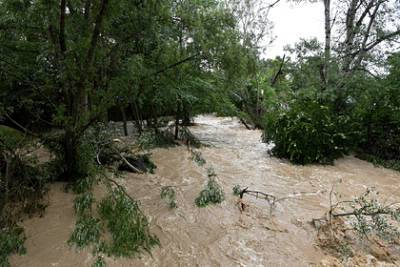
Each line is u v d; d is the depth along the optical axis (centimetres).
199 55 511
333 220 394
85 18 388
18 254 304
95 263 290
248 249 336
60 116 394
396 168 684
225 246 339
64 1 355
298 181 565
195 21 493
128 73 437
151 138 763
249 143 904
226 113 987
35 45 433
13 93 456
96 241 323
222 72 604
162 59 504
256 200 458
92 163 463
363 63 864
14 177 382
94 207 394
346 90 823
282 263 316
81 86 397
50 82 409
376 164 712
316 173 620
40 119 441
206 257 320
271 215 412
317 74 934
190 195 461
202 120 1562
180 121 946
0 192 360
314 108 726
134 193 459
